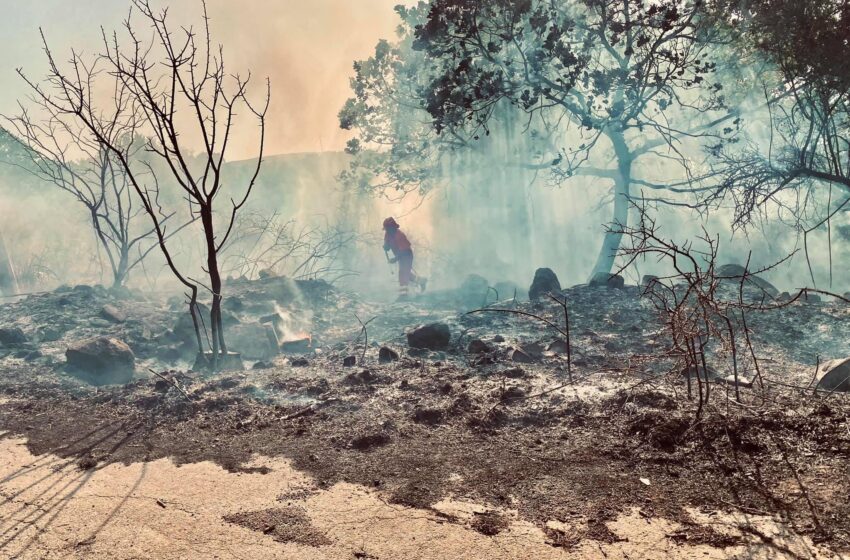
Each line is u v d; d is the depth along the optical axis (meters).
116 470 3.74
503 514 3.08
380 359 5.93
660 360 5.36
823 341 5.69
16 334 6.90
